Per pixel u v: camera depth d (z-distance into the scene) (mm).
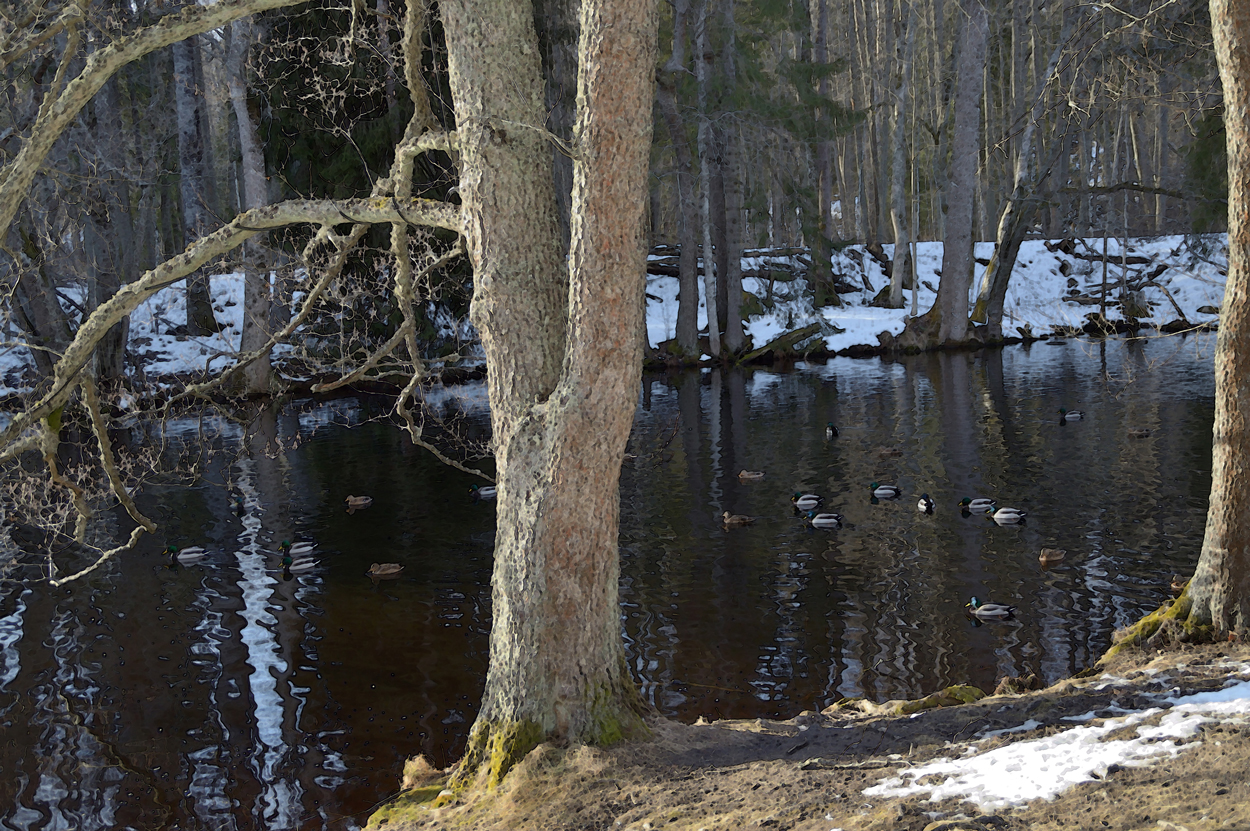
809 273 42438
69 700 10344
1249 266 7258
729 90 33344
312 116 24359
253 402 31312
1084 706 6438
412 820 6152
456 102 6379
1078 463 18422
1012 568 12844
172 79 36938
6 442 7086
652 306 41281
